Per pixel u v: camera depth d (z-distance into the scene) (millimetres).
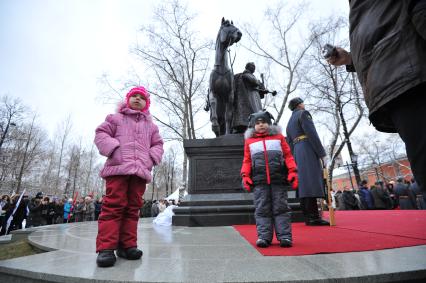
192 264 2062
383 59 1378
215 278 1678
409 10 1263
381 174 42031
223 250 2604
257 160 2904
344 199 12844
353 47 1614
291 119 5023
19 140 37188
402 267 1708
